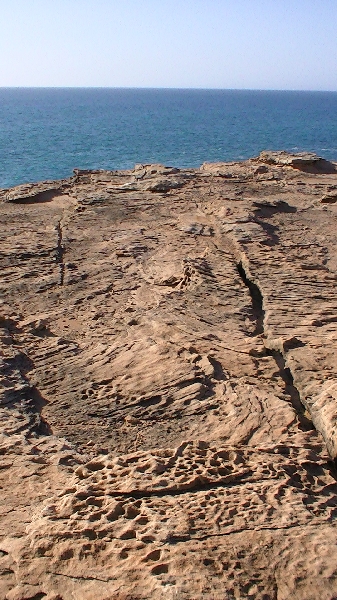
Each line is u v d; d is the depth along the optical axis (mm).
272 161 34781
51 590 6953
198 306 16328
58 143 88125
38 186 28844
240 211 23734
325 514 8172
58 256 19797
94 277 18344
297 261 19547
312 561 7238
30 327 15109
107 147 84875
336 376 12938
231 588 6840
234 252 20344
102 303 16641
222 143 93625
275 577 7051
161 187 27422
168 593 6656
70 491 8406
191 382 12547
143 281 18078
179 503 8070
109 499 8047
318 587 6969
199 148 86375
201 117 164375
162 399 12062
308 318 15711
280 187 29219
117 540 7387
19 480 9117
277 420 11312
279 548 7387
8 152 76250
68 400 12102
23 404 11680
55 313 16000
